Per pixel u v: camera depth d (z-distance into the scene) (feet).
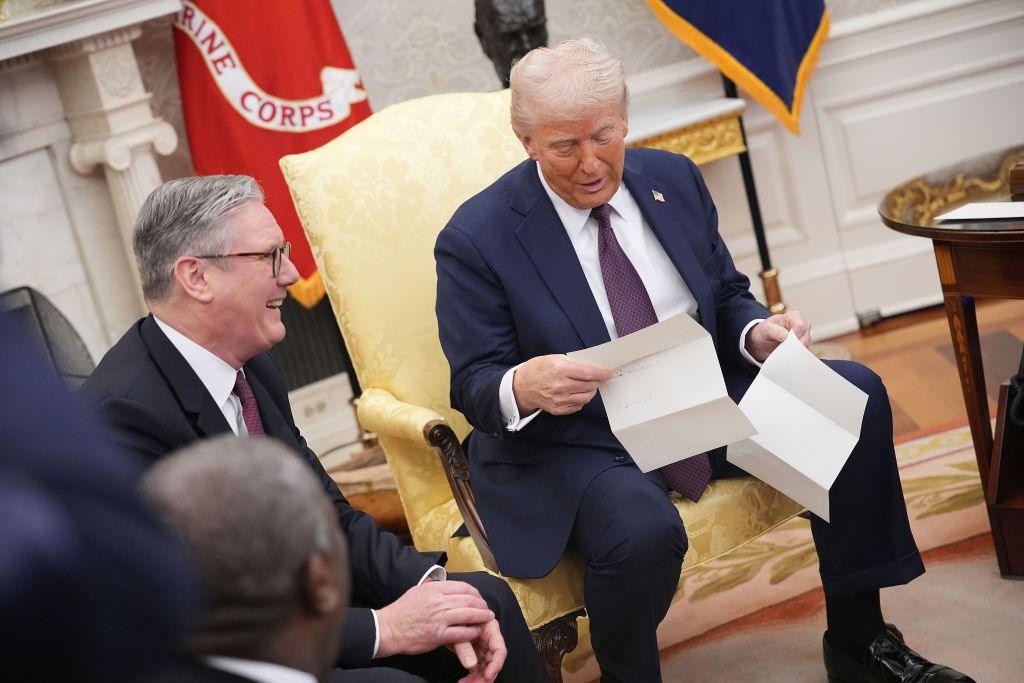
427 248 8.03
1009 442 8.08
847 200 13.61
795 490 6.57
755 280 13.73
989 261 7.44
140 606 1.86
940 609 8.03
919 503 9.48
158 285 6.05
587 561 6.53
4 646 1.74
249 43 11.37
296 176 7.93
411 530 8.05
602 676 6.73
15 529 1.71
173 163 12.13
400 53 12.66
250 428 6.43
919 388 11.84
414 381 7.96
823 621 8.24
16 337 1.85
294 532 2.97
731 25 12.25
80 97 11.07
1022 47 13.09
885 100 13.29
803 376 6.54
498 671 5.90
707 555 6.93
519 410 6.48
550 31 12.89
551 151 6.64
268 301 6.19
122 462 1.90
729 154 12.19
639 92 13.12
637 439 6.25
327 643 3.19
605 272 7.06
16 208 11.14
